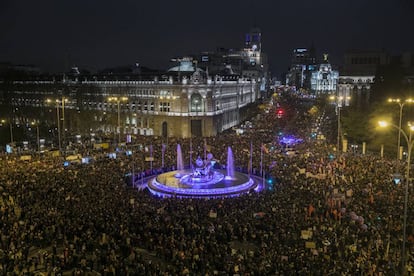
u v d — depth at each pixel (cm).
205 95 12244
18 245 3484
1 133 9869
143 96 12812
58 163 6612
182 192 5825
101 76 14412
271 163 6825
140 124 12888
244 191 5888
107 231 3738
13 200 4466
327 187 5091
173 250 3412
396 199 4494
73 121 12888
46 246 3662
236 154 7750
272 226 3866
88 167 6322
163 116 12344
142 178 6394
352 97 16400
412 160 7150
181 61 15525
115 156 7344
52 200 4459
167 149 8456
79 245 3516
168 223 3934
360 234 3634
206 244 3494
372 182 5194
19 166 6288
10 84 15312
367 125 9719
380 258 3178
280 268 2986
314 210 4278
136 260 3244
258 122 13975
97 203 4397
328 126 12219
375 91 12100
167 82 12169
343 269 2992
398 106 9338
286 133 10750
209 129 12388
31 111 13888
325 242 3506
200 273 3075
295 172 6000
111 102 13500
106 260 3266
